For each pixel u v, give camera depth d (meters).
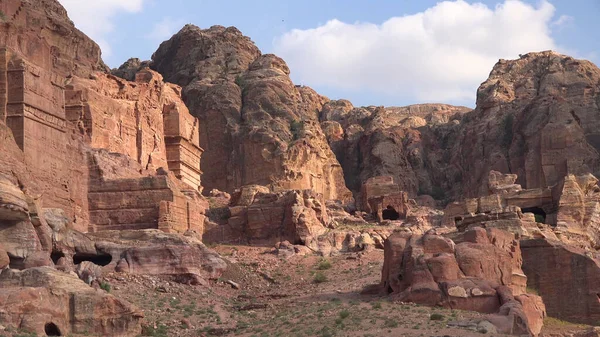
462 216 80.12
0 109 64.31
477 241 60.28
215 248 76.25
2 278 50.50
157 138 88.06
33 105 65.50
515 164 107.38
